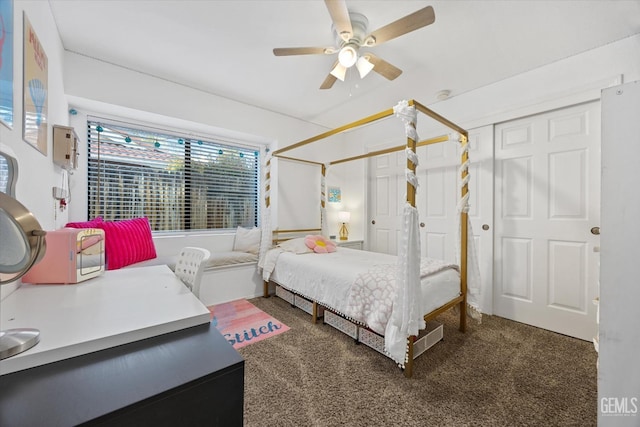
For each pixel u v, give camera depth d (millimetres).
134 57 2295
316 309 2434
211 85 2791
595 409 1382
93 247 1310
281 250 3070
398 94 2949
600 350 957
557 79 2271
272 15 1777
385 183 3785
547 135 2363
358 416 1334
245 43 2090
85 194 2555
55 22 1835
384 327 1721
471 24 1836
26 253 635
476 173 2789
